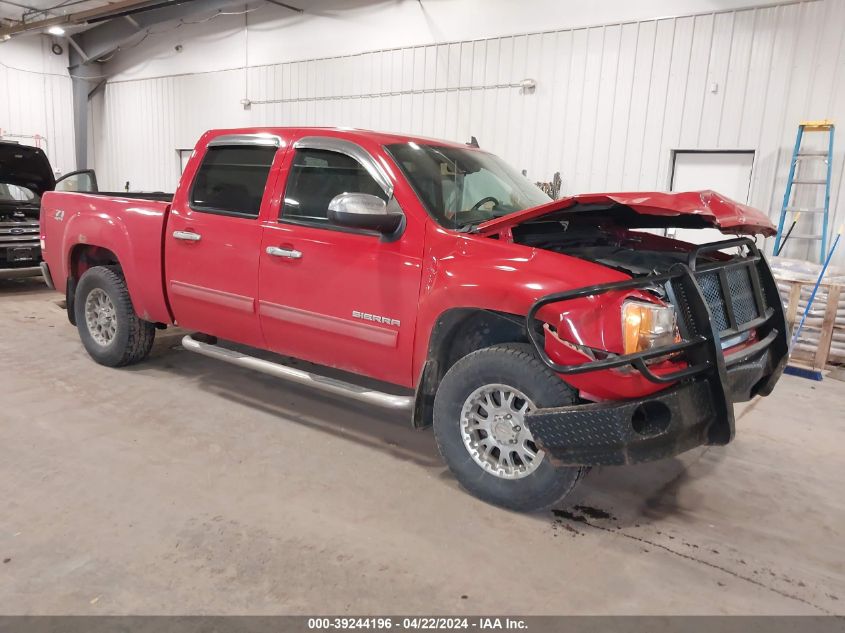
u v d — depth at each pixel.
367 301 3.14
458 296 2.77
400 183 3.08
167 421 3.75
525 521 2.77
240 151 3.75
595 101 8.21
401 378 3.15
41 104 15.19
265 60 11.98
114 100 15.38
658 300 2.52
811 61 6.80
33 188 8.27
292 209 3.46
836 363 5.80
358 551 2.47
